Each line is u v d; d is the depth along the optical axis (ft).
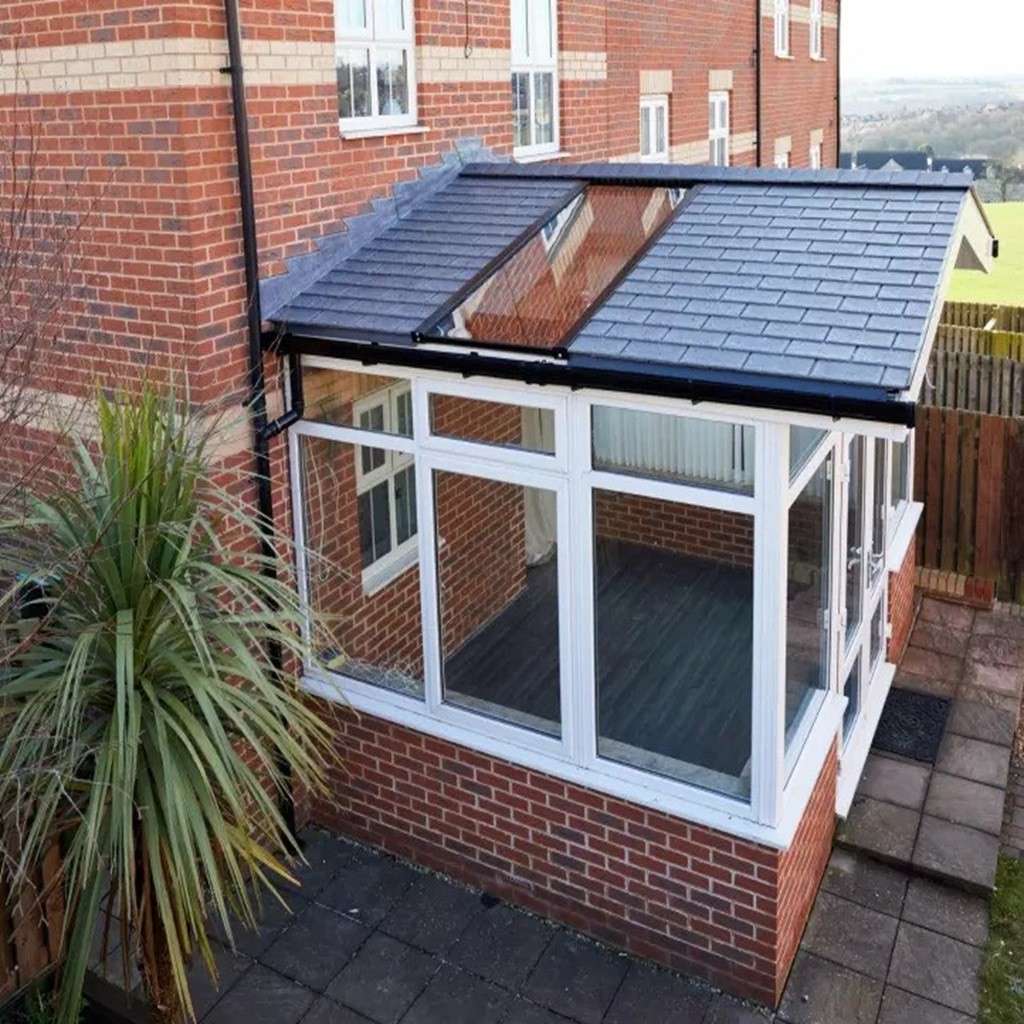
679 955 19.83
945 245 19.01
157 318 20.18
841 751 23.36
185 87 18.83
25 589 17.34
